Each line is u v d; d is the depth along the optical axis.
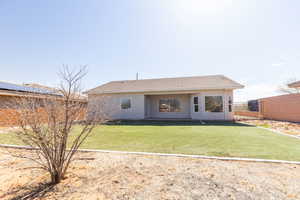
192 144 5.74
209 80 16.20
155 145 5.66
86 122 3.52
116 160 4.04
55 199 2.35
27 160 4.16
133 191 2.54
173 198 2.34
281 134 7.52
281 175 3.05
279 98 14.31
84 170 3.41
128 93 16.42
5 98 10.84
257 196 2.36
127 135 7.65
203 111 14.54
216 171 3.28
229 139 6.51
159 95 17.47
